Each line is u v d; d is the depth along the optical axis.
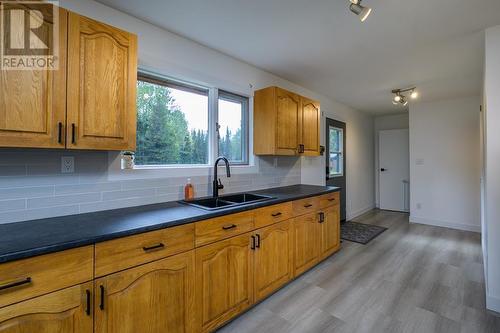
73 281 1.13
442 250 3.32
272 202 2.18
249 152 2.96
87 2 1.71
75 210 1.66
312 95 3.92
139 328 1.35
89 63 1.42
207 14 1.90
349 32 2.15
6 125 1.17
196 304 1.61
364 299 2.17
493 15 1.88
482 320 1.89
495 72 2.04
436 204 4.52
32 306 1.03
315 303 2.11
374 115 5.97
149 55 2.01
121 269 1.28
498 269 2.03
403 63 2.81
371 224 4.64
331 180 4.48
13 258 0.97
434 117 4.52
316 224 2.79
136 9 1.84
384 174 5.94
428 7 1.78
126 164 1.90
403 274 2.64
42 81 1.27
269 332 1.76
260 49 2.49
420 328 1.80
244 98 2.93
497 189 2.05
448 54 2.56
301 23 2.02
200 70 2.37
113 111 1.52
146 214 1.66
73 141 1.37
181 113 2.35
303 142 3.07
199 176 2.36
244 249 1.93
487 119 2.08
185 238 1.55
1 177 1.41
